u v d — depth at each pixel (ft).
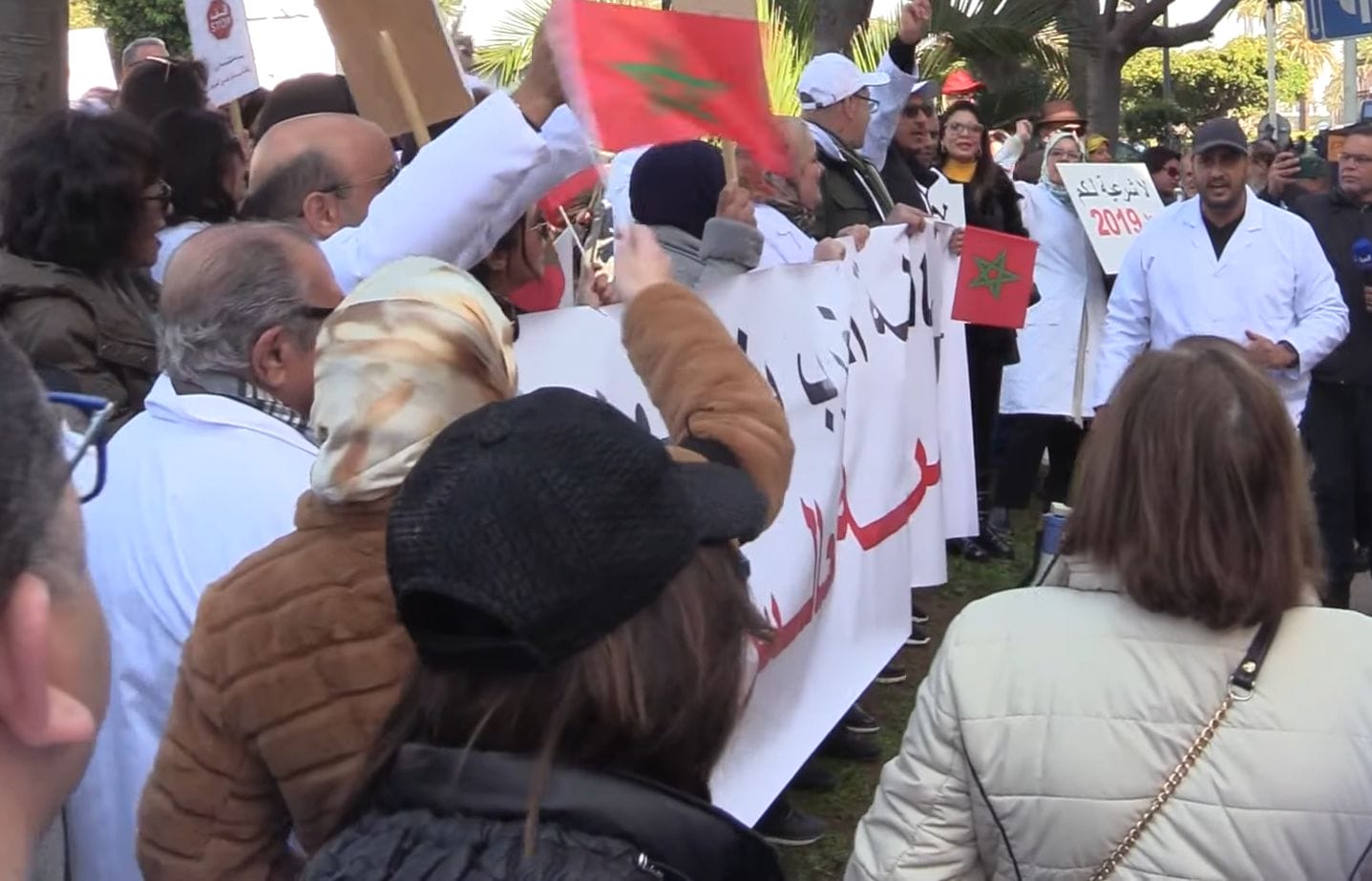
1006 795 5.86
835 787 14.34
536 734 3.87
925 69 40.96
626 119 8.20
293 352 6.89
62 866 5.78
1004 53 41.73
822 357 12.16
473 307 5.62
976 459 22.94
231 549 6.57
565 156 8.17
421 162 7.97
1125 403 5.92
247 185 11.78
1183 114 98.53
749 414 5.76
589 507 3.84
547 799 3.79
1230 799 5.61
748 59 8.75
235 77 15.78
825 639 12.53
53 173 9.26
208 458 6.72
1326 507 18.89
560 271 11.21
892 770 6.26
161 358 7.09
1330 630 5.80
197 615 5.84
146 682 6.66
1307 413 18.95
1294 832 5.59
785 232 14.11
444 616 3.91
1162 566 5.70
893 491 14.06
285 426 6.89
